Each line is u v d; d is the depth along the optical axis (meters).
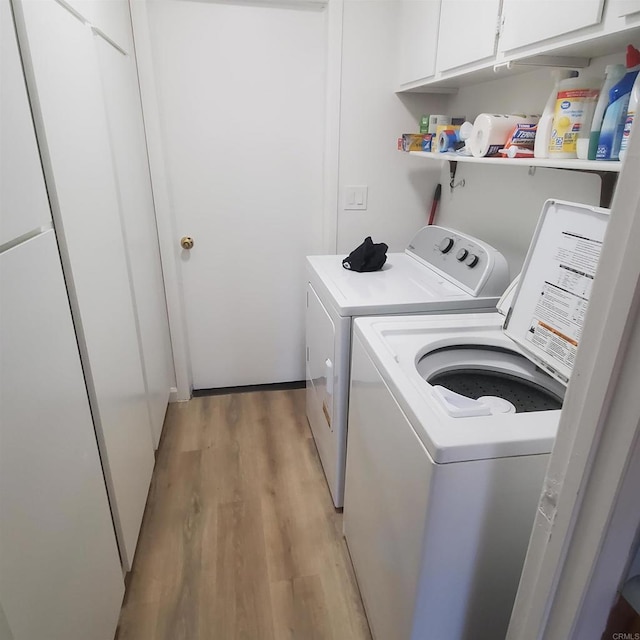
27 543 0.83
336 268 1.97
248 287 2.53
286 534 1.74
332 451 1.80
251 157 2.29
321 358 1.88
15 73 0.90
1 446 0.77
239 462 2.13
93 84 1.36
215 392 2.71
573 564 0.60
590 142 1.12
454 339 1.33
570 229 1.18
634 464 0.51
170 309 2.43
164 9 2.00
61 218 1.05
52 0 1.07
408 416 0.98
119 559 1.41
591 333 0.54
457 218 2.26
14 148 0.87
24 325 0.87
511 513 0.93
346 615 1.45
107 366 1.33
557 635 0.65
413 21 1.95
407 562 1.02
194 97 2.15
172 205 2.30
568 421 0.58
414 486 0.96
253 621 1.43
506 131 1.48
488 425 0.91
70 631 1.00
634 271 0.46
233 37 2.09
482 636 1.07
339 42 2.12
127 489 1.50
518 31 1.24
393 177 2.41
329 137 2.28
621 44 1.09
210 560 1.63
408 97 2.27
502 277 1.61
